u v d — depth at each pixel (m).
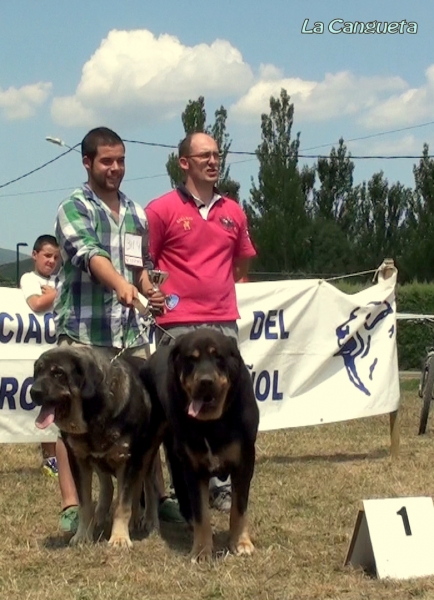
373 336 8.65
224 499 6.38
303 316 8.45
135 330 5.62
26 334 8.05
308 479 7.29
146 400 5.27
